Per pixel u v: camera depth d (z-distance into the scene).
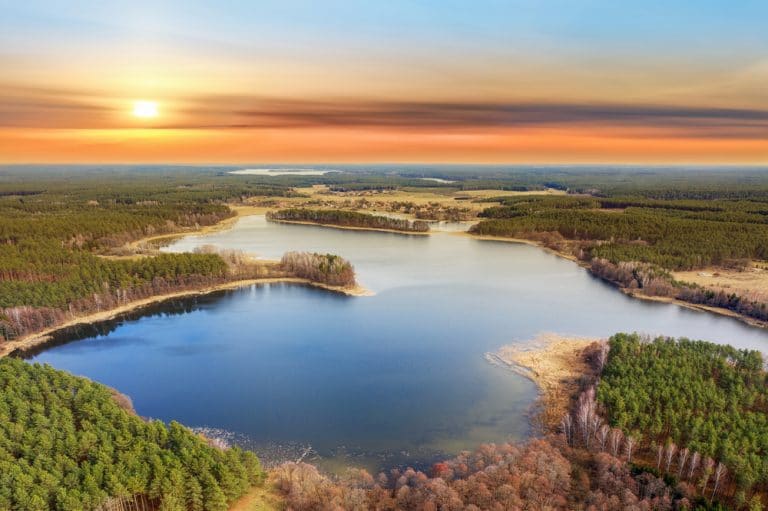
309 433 94.19
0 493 65.31
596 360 118.62
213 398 107.88
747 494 72.12
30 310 143.38
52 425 82.00
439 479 70.88
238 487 72.12
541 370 119.56
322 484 74.25
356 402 105.88
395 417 99.81
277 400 106.88
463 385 113.06
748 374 102.81
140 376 118.81
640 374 101.38
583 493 71.69
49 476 68.62
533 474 72.00
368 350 133.88
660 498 67.69
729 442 76.44
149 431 81.06
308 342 139.62
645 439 86.00
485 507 66.25
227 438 92.56
